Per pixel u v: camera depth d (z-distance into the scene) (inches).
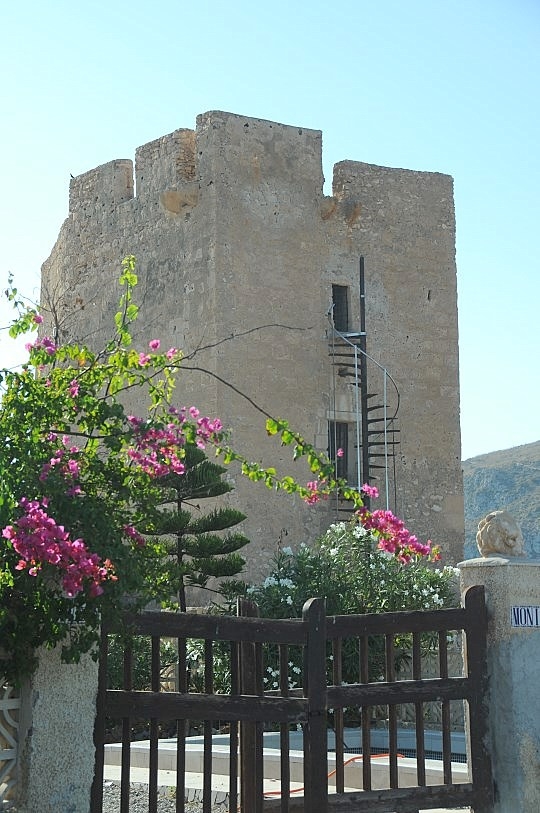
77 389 370.0
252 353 1243.2
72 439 796.6
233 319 1235.9
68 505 346.0
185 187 1256.8
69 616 347.9
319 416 1278.3
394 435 1334.9
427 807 403.2
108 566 337.7
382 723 764.0
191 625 383.2
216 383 1216.8
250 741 412.5
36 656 350.3
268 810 405.4
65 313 1406.3
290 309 1277.1
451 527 1357.0
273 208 1278.3
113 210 1357.0
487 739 414.0
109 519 353.7
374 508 1304.1
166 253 1285.7
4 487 328.8
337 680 399.2
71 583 322.0
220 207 1239.5
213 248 1233.4
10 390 362.0
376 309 1344.7
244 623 386.9
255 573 1203.9
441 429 1366.9
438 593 937.5
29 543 319.3
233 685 386.9
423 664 839.1
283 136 1294.3
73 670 358.6
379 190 1363.2
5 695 348.8
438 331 1381.6
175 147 1277.1
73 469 356.5
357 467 1298.0
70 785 354.6
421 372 1364.4
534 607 417.4
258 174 1272.1
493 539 432.5
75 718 358.0
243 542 987.9
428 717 757.3
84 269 1392.7
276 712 385.4
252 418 1233.4
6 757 346.3
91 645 353.1
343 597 885.2
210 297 1231.5
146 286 1305.4
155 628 379.2
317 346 1289.4
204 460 935.7
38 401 362.9
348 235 1334.9
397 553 415.2
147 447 370.3
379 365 1328.7
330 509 1268.5
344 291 1331.2
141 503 377.1
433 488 1352.1
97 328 1363.2
